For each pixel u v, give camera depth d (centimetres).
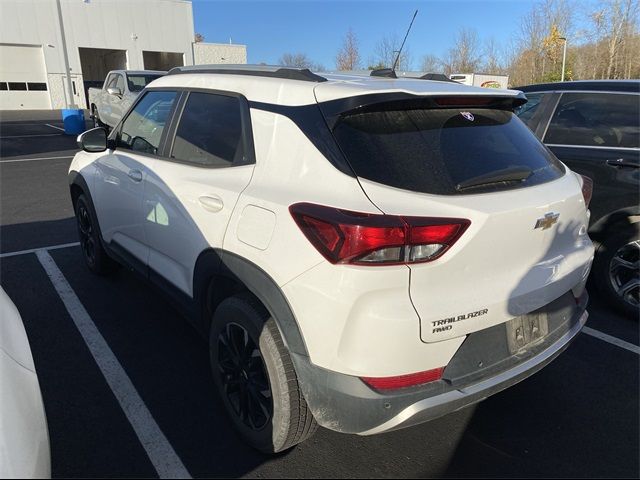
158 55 4138
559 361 343
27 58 3388
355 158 209
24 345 238
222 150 273
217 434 266
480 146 235
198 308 284
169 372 320
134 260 361
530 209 220
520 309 224
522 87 483
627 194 383
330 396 204
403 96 220
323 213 201
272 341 225
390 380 197
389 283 192
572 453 257
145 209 331
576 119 425
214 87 294
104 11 3578
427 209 197
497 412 289
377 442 262
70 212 727
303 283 205
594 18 3512
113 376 315
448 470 244
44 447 185
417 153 216
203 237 266
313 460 249
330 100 223
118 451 253
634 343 365
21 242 580
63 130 1970
